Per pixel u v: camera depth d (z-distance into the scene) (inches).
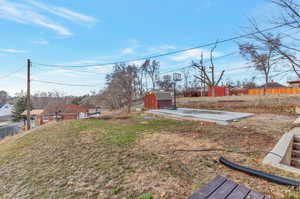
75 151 154.8
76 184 95.7
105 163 120.4
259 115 335.0
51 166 127.1
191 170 100.7
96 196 82.0
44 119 1053.2
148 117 380.5
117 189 85.9
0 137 880.3
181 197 74.2
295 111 332.8
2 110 1857.8
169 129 229.8
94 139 192.9
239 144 148.2
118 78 865.5
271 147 136.9
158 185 86.1
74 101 2069.4
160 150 139.9
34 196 89.4
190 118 307.0
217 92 781.9
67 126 303.9
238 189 67.9
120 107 1064.8
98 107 1657.2
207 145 148.3
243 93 773.9
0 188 104.2
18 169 131.3
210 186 70.6
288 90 637.9
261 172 89.2
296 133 172.6
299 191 72.2
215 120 273.7
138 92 1417.3
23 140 238.5
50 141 204.8
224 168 101.7
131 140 176.7
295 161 139.9
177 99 706.8
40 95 1875.0
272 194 71.7
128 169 108.0
